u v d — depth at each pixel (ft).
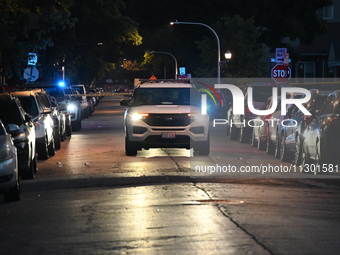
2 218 62.18
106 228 55.98
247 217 60.08
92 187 83.30
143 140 117.29
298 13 385.70
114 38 353.10
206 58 338.13
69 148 139.23
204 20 384.68
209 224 56.85
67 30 314.35
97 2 331.16
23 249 48.98
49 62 323.57
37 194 78.38
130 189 79.92
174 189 78.74
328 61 391.45
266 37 389.80
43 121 116.98
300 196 73.46
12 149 72.95
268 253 46.34
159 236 52.24
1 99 93.76
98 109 383.24
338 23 408.05
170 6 398.83
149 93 124.67
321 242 49.85
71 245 49.85
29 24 194.18
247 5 373.40
